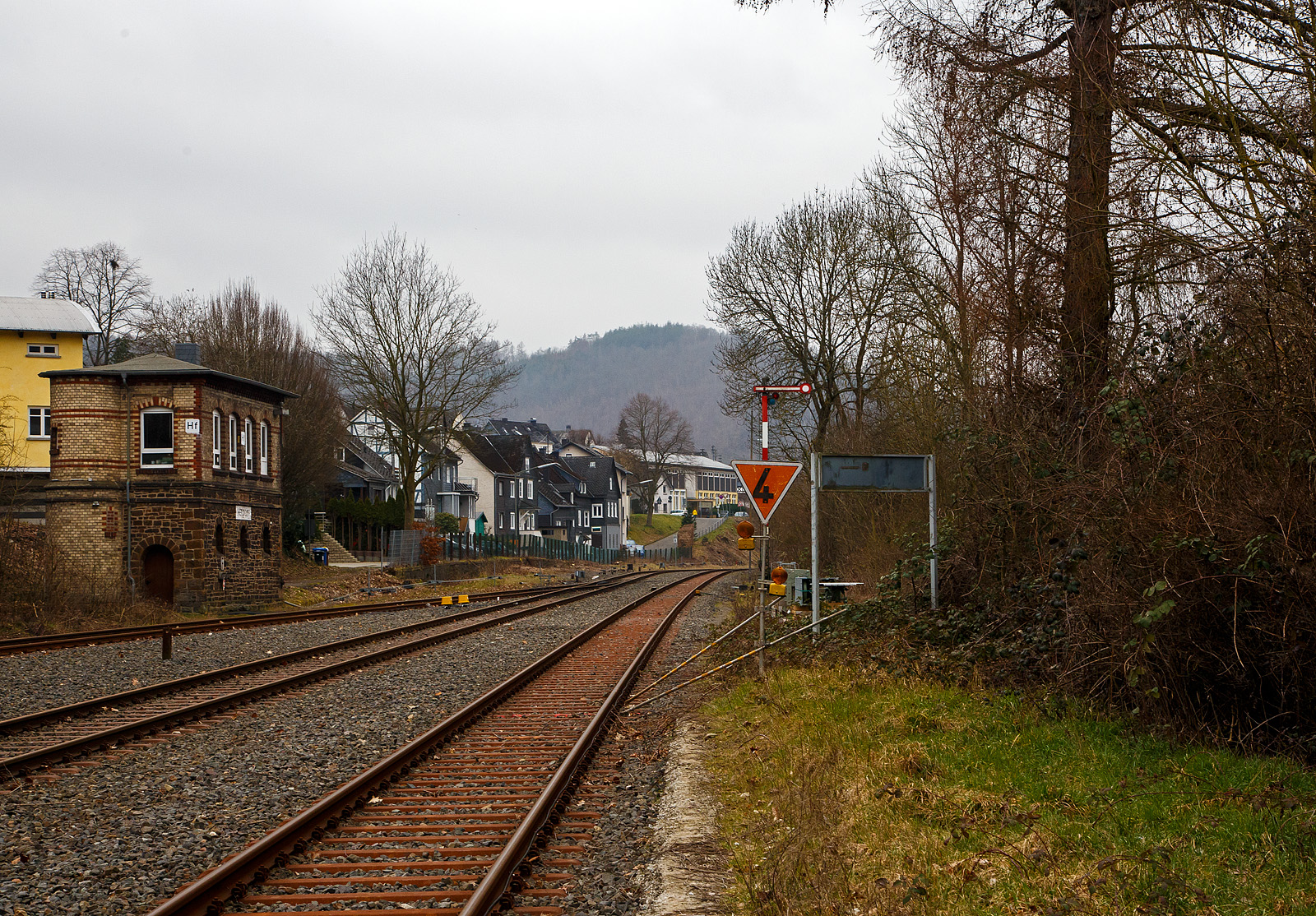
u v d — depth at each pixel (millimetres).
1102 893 5559
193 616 31500
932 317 23438
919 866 6312
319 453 53438
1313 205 8773
